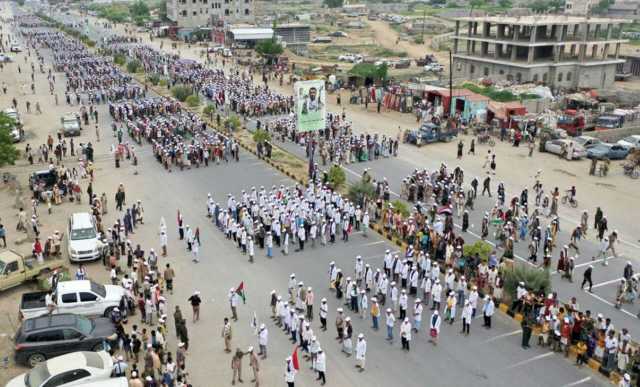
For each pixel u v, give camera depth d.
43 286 29.94
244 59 116.50
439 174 46.03
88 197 44.44
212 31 150.25
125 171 50.75
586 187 47.72
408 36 172.00
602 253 35.31
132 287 29.55
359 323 28.02
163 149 52.00
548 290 29.23
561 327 25.72
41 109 75.56
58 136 58.44
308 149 54.75
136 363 24.48
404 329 25.44
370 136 58.69
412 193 43.41
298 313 28.42
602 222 37.16
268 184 47.28
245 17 172.50
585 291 31.28
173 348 25.67
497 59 92.31
